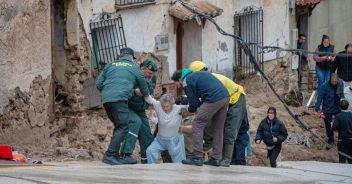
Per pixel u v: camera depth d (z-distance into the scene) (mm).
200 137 29266
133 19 43062
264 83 51594
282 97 53719
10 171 25594
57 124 38844
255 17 51906
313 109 51938
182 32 47156
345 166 34031
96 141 39094
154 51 44562
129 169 28078
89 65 40625
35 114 36906
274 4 53656
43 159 33375
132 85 29859
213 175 27969
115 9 41906
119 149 30422
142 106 31609
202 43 47219
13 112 35781
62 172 26125
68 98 39688
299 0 55312
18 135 36000
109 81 29766
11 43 35500
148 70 31891
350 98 46844
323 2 60500
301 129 47656
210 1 47781
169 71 45625
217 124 29438
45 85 37531
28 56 36438
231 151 30484
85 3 40219
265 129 38219
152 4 44188
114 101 29453
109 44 41656
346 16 63531
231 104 30250
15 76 35781
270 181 28047
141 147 32406
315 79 56719
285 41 54625
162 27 45031
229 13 49688
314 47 59562
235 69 50438
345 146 40531
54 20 39344
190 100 28688
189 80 28641
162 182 25484
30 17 36438
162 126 31078
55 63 39469
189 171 28438
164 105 30906
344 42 63438
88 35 40562
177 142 31297
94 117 40438
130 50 30516
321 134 47750
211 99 28531
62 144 37906
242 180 27547
